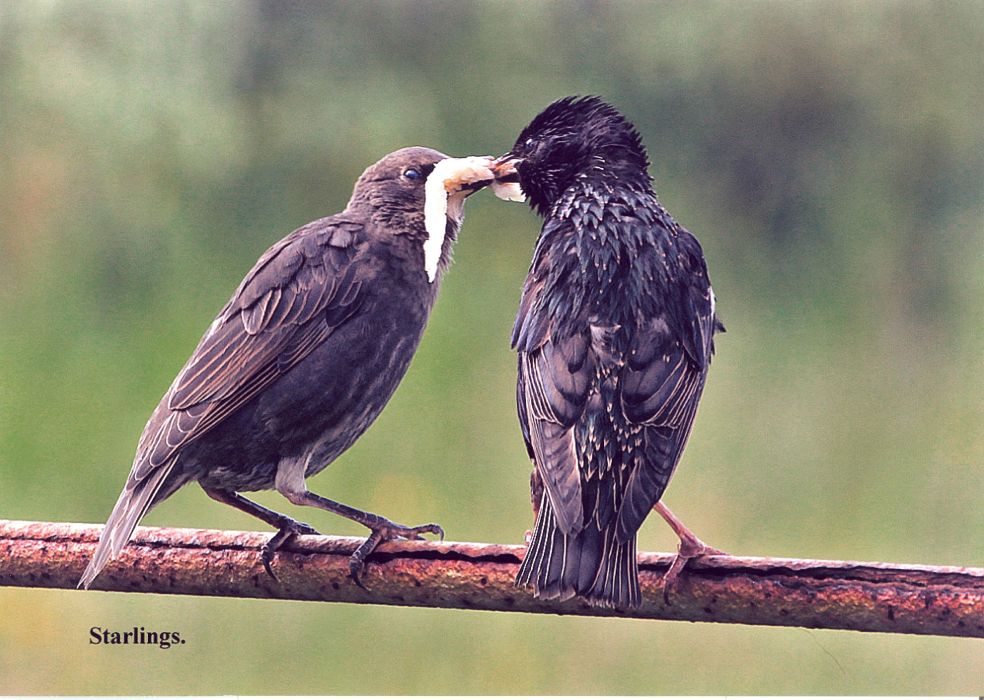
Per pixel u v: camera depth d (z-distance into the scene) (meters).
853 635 11.32
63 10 15.11
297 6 15.80
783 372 15.58
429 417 13.66
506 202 15.48
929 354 16.06
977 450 14.25
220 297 15.26
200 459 7.31
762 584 6.32
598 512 6.34
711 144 16.75
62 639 11.19
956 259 16.56
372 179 7.75
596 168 7.77
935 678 11.03
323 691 11.16
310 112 15.73
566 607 6.50
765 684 11.13
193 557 6.87
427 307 7.74
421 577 6.66
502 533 12.88
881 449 14.52
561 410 6.58
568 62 16.48
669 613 6.41
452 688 11.05
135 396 14.31
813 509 13.75
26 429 13.62
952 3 16.86
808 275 16.59
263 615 11.35
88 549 6.95
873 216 16.75
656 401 6.61
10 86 15.11
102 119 15.12
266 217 15.51
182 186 15.38
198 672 11.16
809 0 16.72
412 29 16.14
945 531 13.58
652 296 6.95
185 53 15.31
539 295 7.14
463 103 16.25
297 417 7.36
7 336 14.23
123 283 15.05
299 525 7.34
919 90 16.88
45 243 14.91
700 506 13.70
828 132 16.86
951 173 16.94
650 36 16.47
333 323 7.42
